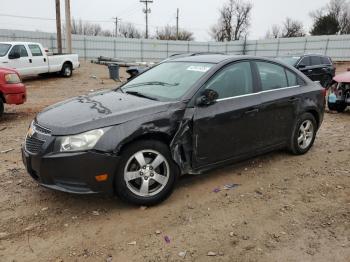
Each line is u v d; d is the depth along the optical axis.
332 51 39.34
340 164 5.46
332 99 9.54
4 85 7.92
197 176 4.85
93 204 4.05
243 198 4.27
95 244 3.34
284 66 5.43
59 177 3.62
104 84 16.97
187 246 3.33
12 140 6.53
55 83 16.83
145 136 3.87
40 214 3.82
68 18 23.86
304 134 5.73
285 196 4.36
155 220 3.75
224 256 3.20
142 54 40.06
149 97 4.40
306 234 3.56
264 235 3.52
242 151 4.75
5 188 4.41
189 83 4.41
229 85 4.61
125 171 3.77
